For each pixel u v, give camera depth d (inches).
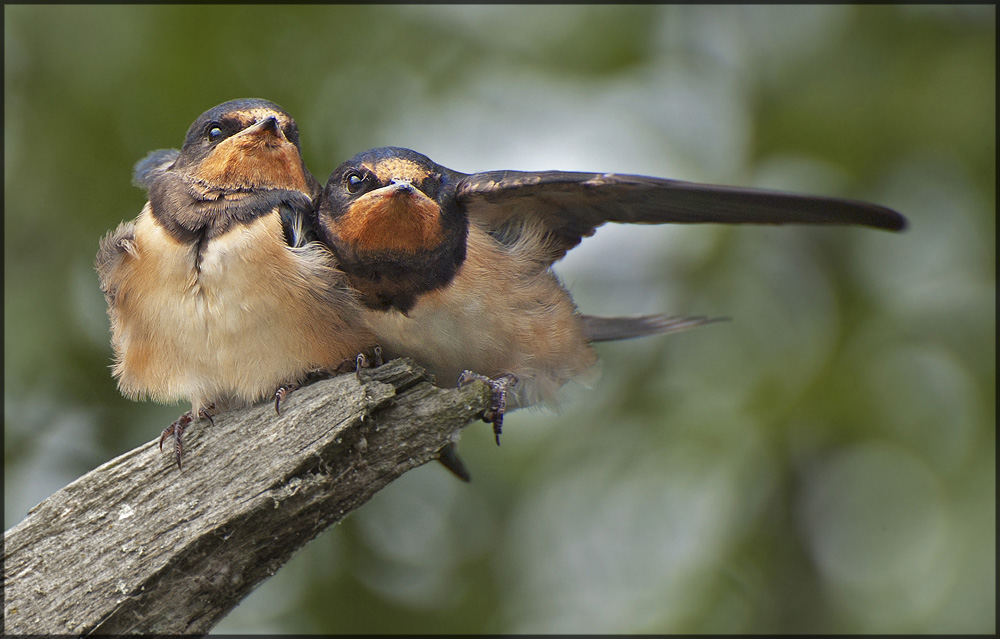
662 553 447.5
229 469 264.1
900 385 446.0
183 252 293.0
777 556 435.5
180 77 450.0
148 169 344.5
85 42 449.7
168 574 262.1
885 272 493.0
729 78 536.7
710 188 310.2
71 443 435.8
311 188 342.0
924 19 497.7
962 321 466.6
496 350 322.7
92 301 430.3
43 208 436.5
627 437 453.4
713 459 434.0
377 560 454.6
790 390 446.3
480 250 319.0
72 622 260.5
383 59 495.5
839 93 492.7
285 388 279.0
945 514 430.3
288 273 291.3
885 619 426.6
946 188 501.7
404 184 297.9
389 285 311.1
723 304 482.3
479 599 447.5
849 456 446.3
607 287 515.8
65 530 265.9
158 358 297.6
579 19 518.6
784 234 498.6
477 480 458.0
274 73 470.0
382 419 265.0
